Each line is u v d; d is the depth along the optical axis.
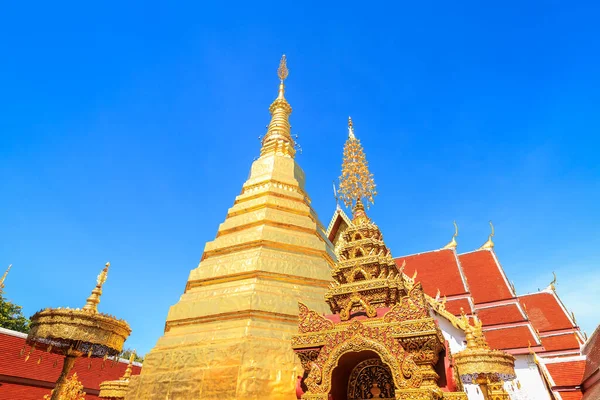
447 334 19.33
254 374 9.82
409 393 5.94
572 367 20.00
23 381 20.80
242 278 12.70
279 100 22.31
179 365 10.77
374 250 9.58
